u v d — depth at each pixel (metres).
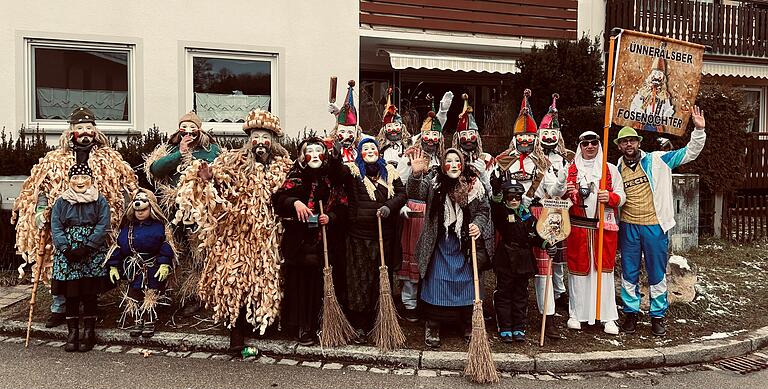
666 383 4.90
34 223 5.64
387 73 13.39
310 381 4.79
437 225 5.36
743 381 4.96
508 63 12.08
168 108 9.51
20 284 7.29
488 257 5.46
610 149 9.87
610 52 5.87
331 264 5.53
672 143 9.77
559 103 10.61
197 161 5.16
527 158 6.23
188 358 5.25
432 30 11.60
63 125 9.05
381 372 5.01
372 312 5.57
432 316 5.37
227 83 9.91
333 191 5.44
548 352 5.27
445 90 13.70
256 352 5.29
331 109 6.46
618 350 5.34
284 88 10.16
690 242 9.34
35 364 5.05
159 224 5.59
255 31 9.94
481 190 5.43
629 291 5.84
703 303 6.67
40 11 8.78
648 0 12.94
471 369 4.86
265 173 5.45
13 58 8.69
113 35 9.16
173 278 6.07
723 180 10.11
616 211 5.79
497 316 5.59
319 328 5.43
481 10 11.93
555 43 11.77
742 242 10.13
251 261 5.25
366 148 5.48
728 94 10.13
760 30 14.34
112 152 5.93
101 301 6.51
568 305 6.45
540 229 5.52
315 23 10.30
